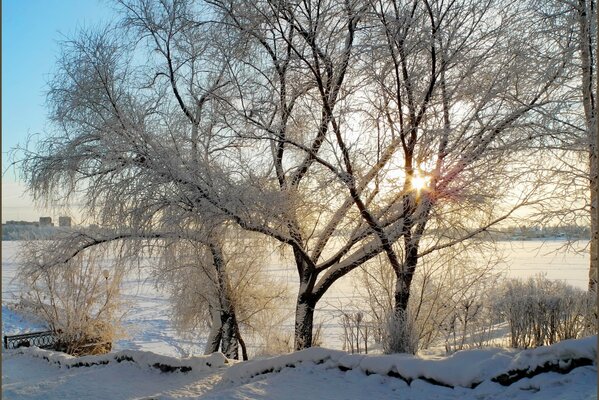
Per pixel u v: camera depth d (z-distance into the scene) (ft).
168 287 48.14
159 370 33.47
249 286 50.75
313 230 37.91
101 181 35.78
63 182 39.09
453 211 33.50
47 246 44.65
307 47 33.63
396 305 33.63
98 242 40.91
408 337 28.02
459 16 31.83
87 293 60.08
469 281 36.32
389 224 34.37
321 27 31.71
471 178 31.24
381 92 32.86
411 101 31.76
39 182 38.42
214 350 48.52
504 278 36.45
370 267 38.58
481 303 31.78
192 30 36.76
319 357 25.67
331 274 36.45
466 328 31.50
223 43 34.73
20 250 47.42
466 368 20.90
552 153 33.12
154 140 34.27
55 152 38.83
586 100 32.30
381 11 30.30
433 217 33.53
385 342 28.32
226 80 38.27
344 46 33.17
